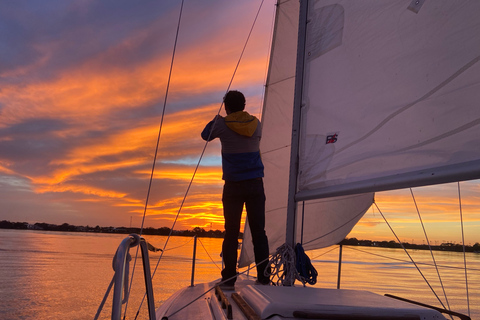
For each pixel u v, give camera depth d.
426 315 1.54
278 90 6.04
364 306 1.55
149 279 1.46
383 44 2.15
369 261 78.06
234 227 3.22
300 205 5.49
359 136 2.23
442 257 100.56
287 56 6.01
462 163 1.72
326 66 2.50
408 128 1.97
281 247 2.62
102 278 49.78
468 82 1.74
